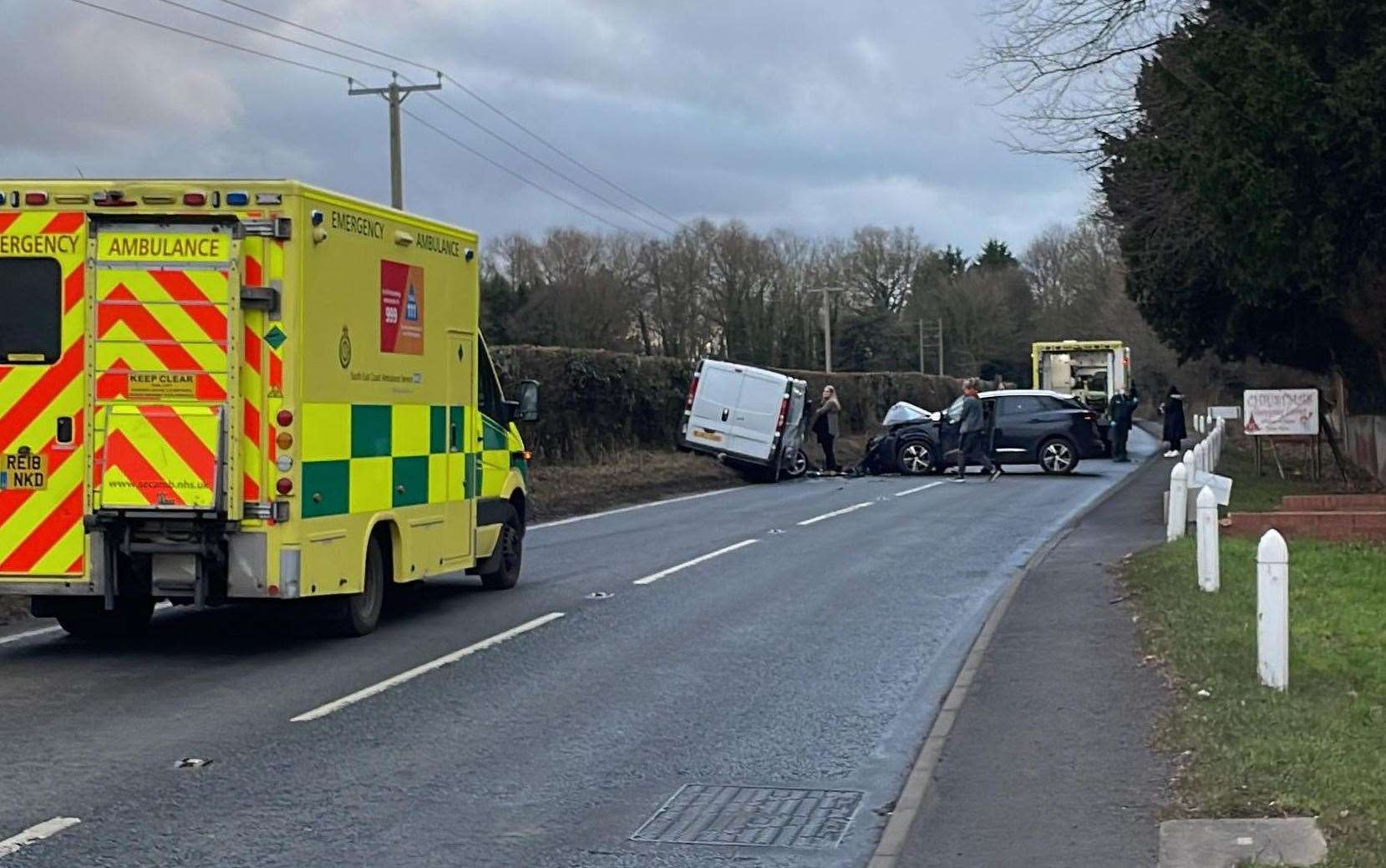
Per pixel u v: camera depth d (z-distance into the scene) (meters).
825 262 89.19
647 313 72.44
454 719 8.80
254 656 10.81
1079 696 8.96
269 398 10.23
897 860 6.06
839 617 12.62
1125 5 20.67
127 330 10.25
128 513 10.19
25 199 10.27
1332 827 6.04
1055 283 95.62
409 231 11.90
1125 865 5.85
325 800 7.07
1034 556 16.69
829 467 36.78
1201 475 18.17
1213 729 7.72
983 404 33.56
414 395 12.07
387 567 11.98
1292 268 17.36
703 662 10.64
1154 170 20.25
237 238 10.16
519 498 14.77
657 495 28.52
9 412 10.35
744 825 6.72
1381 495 21.12
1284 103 16.41
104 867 6.04
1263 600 8.59
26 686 9.70
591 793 7.26
